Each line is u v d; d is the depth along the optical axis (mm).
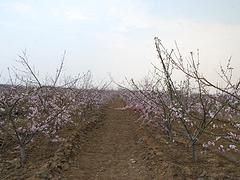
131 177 10891
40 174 9820
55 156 12156
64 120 17469
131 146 15781
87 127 20500
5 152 12664
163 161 11094
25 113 16562
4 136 13609
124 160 13227
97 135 19375
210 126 15117
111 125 23844
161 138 15320
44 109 14336
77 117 22688
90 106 28531
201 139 14219
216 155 11539
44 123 13672
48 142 14352
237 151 11406
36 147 13695
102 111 34000
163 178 9836
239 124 12508
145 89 17547
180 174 9633
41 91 15320
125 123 24766
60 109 15070
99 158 13648
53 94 17531
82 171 11516
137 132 18797
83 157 13641
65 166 11453
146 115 19359
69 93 22641
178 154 12086
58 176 10328
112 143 16891
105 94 47844
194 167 10227
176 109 11797
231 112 13023
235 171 9617
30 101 16016
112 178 10938
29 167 10914
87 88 30297
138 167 11859
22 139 11789
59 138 14227
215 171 9672
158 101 15773
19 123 14586
